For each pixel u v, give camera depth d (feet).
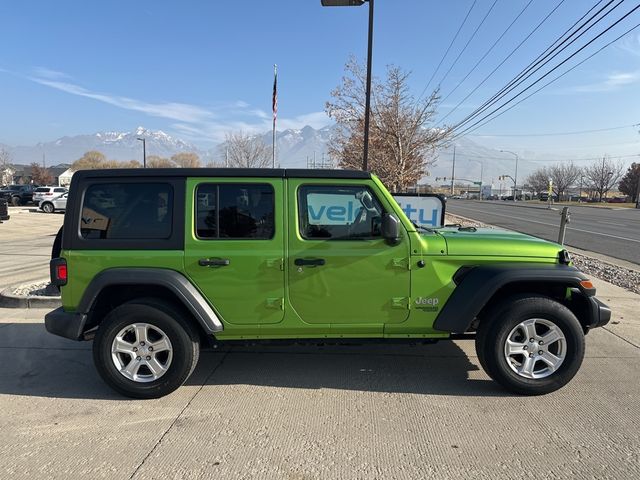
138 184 12.77
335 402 12.58
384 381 13.94
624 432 11.02
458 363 15.37
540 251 13.29
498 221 92.22
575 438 10.75
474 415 11.84
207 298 12.75
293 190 12.80
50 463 9.78
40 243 49.44
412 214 29.30
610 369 14.80
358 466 9.69
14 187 151.94
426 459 9.94
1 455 10.07
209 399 12.78
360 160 65.87
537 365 13.12
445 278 13.03
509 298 12.87
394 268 12.91
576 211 146.10
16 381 14.03
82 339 13.16
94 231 12.75
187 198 12.69
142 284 12.60
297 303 12.87
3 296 22.31
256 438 10.76
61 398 12.90
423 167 67.67
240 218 12.84
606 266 34.04
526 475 9.39
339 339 13.37
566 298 13.76
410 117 60.44
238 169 12.85
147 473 9.44
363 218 12.97
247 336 13.12
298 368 14.96
